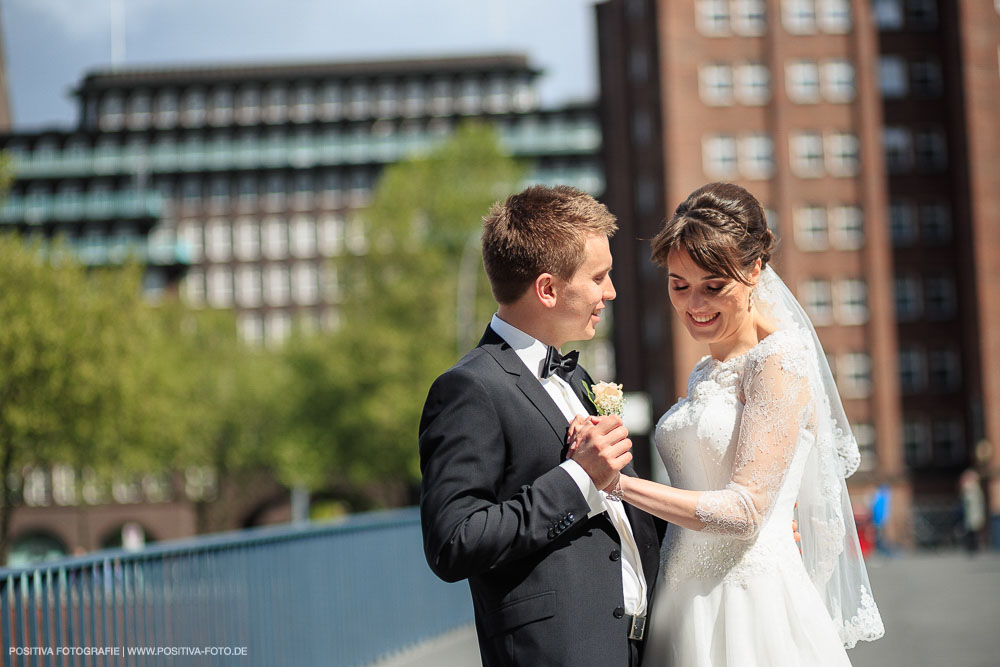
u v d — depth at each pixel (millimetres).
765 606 3447
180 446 46750
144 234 83375
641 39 53812
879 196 50156
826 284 49969
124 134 85750
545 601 3131
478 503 3080
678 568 3576
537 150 79312
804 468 3750
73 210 82625
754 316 3746
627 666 3232
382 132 85125
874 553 29125
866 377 49531
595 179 79312
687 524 3295
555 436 3244
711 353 3801
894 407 49125
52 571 5504
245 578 7566
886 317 49594
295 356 49844
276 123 85062
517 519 3035
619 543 3283
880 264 49812
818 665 3447
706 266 3492
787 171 50344
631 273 54750
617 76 55656
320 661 8773
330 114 88000
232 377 57969
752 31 50812
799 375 3445
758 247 3568
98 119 88500
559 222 3312
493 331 3422
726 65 50812
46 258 34906
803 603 3490
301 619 8461
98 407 34594
